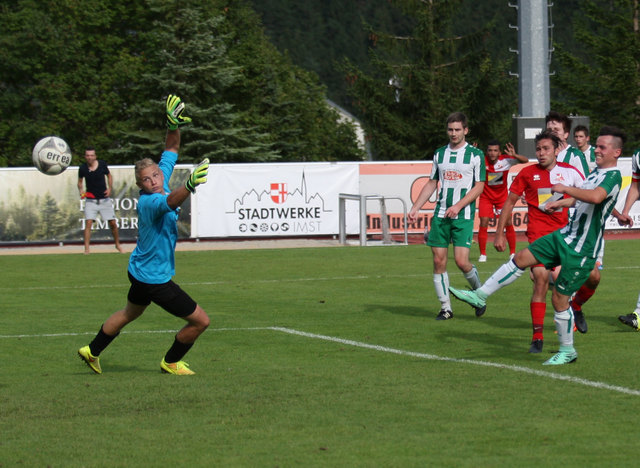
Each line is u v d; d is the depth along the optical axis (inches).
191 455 338.3
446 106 3250.5
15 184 1443.2
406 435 361.1
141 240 470.6
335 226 1483.8
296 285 908.6
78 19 2982.3
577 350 543.8
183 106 507.5
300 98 4286.4
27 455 340.5
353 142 4660.4
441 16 3363.7
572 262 494.9
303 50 7096.5
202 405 415.2
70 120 2908.5
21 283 952.3
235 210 1467.8
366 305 762.2
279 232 1475.1
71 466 327.0
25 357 547.2
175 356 488.1
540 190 618.2
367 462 326.6
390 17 7042.3
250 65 3137.3
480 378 465.1
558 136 648.4
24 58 2933.1
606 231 1565.0
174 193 453.4
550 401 412.8
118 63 2888.8
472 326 647.1
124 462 331.3
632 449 339.0
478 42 3361.2
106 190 1288.1
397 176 1505.9
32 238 1448.1
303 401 420.5
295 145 3521.2
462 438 355.9
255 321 678.5
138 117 2738.7
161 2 2701.8
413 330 630.5
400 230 1512.1
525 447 343.0
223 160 2714.1
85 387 457.7
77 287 916.0
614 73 2945.4
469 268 680.4
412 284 908.6
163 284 470.9
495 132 3280.0
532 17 1530.5
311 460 330.0
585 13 3240.7
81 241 1465.3
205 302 788.6
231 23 3410.4
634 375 467.8
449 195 676.7
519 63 1546.5
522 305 751.7
